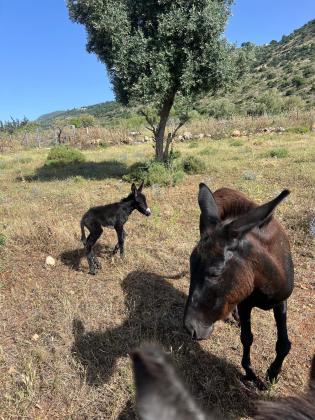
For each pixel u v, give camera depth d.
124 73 12.90
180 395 0.59
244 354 3.92
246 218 2.80
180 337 4.66
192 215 8.81
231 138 25.84
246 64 13.80
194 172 13.62
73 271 6.30
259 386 3.91
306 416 0.94
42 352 4.36
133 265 6.46
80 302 5.40
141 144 26.67
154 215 8.86
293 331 4.81
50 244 7.05
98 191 11.87
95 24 12.91
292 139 22.23
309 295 5.59
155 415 0.57
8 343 4.64
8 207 9.89
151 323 4.89
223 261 2.74
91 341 4.61
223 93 14.27
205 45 12.60
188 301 2.81
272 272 3.18
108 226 6.39
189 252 6.83
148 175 12.48
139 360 0.60
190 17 12.38
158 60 12.61
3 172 16.83
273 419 0.95
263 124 28.41
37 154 24.47
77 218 8.73
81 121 46.03
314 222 7.30
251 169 13.37
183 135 26.73
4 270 6.29
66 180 13.91
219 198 3.86
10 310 5.25
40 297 5.50
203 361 4.31
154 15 12.98
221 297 2.78
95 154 21.92
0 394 3.93
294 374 4.12
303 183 10.87
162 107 14.05
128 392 3.91
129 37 12.80
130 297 5.49
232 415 3.62
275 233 3.34
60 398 3.89
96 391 3.95
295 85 73.00
